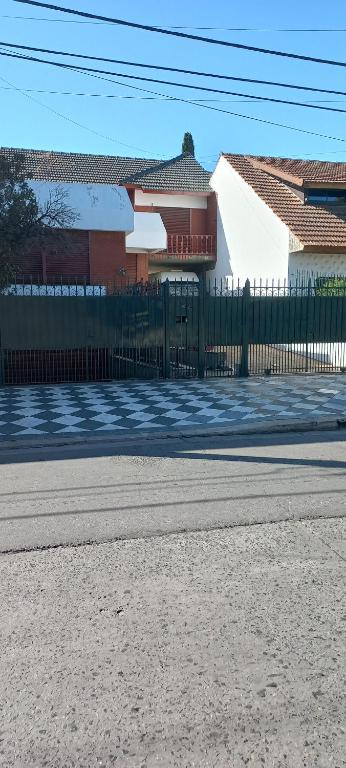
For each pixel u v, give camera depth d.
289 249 17.56
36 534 4.59
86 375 12.69
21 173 13.05
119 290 14.89
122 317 12.55
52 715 2.57
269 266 19.12
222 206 23.83
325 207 19.38
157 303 12.77
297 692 2.72
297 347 14.87
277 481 6.02
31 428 8.66
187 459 7.04
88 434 8.37
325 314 13.80
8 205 12.44
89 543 4.42
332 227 18.00
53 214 13.64
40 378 12.44
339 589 3.67
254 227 20.31
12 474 6.42
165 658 2.97
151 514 5.04
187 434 8.48
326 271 17.92
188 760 2.33
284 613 3.39
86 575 3.88
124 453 7.41
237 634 3.18
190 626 3.26
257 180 21.02
